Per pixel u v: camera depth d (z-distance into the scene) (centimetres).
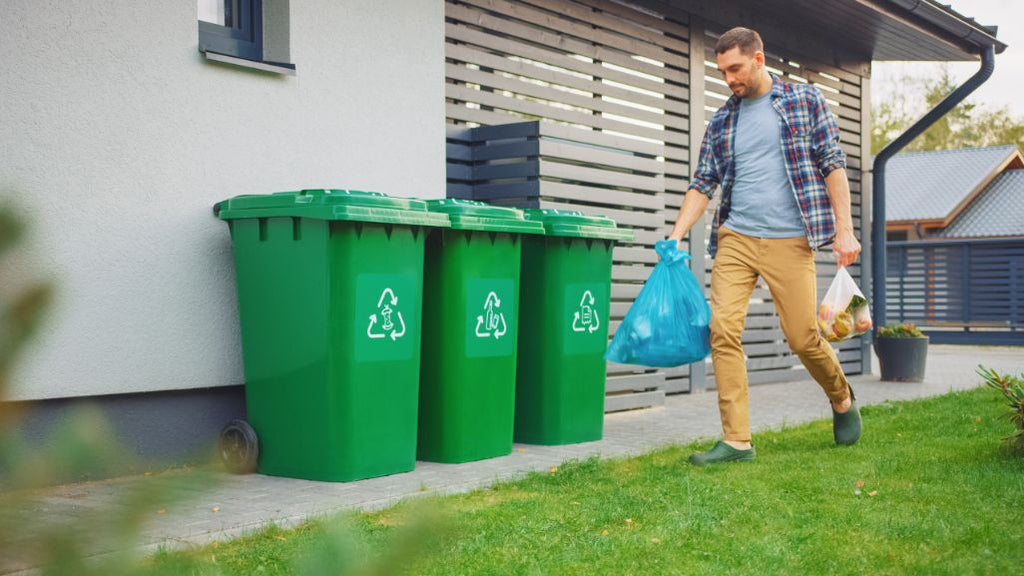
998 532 364
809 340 551
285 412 495
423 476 502
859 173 1245
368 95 620
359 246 480
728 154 552
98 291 485
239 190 550
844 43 1194
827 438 621
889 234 3419
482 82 729
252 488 466
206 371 532
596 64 838
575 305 620
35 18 462
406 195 646
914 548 347
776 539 357
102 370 486
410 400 513
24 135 459
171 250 517
